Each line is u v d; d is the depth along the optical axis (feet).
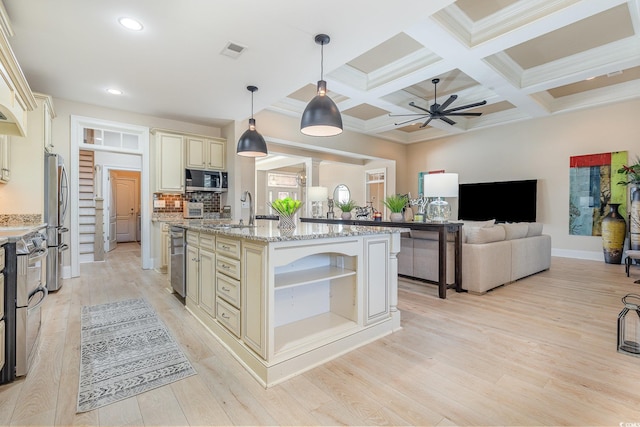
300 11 8.00
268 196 36.45
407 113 19.62
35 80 12.04
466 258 11.98
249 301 6.51
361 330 7.53
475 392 5.57
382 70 15.11
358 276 7.63
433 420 4.84
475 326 8.64
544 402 5.27
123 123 15.71
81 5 7.65
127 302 10.73
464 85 17.38
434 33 10.71
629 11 11.03
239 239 6.91
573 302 10.71
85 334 8.04
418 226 12.02
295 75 11.68
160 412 5.05
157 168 15.97
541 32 10.66
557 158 20.22
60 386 5.74
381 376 6.12
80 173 19.97
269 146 22.67
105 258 19.49
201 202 17.78
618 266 16.81
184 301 10.79
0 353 5.66
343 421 4.83
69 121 14.33
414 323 8.90
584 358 6.77
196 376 6.12
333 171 35.12
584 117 19.12
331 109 8.37
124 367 6.42
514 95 16.51
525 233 14.57
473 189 24.07
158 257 15.76
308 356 6.43
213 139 17.74
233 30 8.80
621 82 17.16
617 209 17.39
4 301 5.84
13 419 4.84
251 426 4.73
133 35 9.02
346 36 9.14
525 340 7.70
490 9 10.77
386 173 28.91
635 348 7.06
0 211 10.25
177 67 11.00
